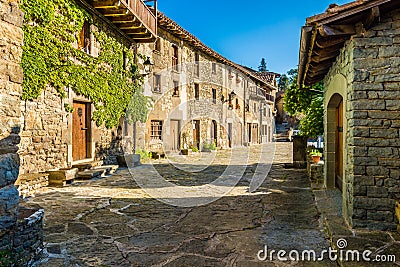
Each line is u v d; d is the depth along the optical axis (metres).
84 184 7.54
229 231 4.07
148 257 3.26
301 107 10.52
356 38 3.65
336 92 4.83
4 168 2.63
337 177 6.32
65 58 8.16
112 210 5.15
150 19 11.88
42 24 7.30
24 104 6.79
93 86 9.55
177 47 16.52
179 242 3.69
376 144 3.63
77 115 9.15
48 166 7.56
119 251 3.42
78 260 3.18
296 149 10.63
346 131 4.10
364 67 3.64
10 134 2.74
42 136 7.35
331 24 3.62
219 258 3.23
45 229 4.14
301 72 5.94
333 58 5.04
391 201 3.58
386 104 3.59
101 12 9.72
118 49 11.28
